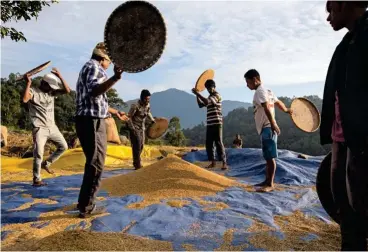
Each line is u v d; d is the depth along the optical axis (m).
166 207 4.04
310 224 3.62
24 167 8.73
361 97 2.00
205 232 3.25
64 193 5.12
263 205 4.32
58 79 5.74
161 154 14.05
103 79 3.74
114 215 3.77
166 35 3.39
